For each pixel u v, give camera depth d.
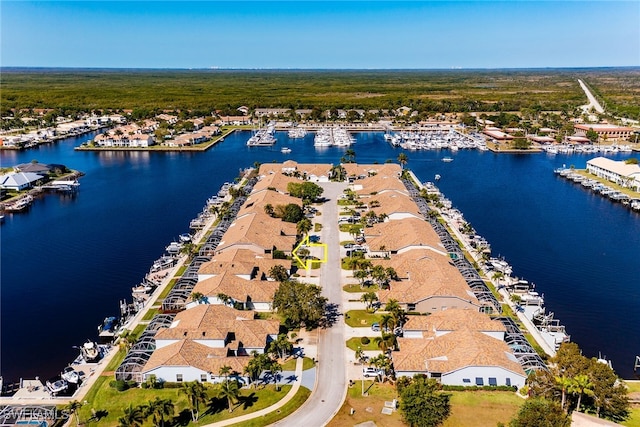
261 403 87.94
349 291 131.50
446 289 118.44
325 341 108.25
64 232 181.88
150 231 182.50
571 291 136.62
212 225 184.62
